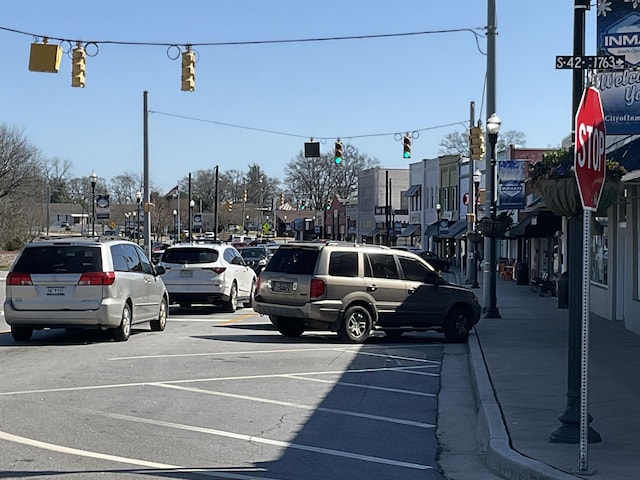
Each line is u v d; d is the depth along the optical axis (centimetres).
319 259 1644
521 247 4816
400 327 1709
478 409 1054
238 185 13900
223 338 1717
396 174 8894
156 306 1805
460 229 6122
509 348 1576
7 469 724
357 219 9338
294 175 10356
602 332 1828
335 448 844
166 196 10869
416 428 956
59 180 12706
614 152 1816
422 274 1745
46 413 958
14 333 1592
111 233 9919
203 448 820
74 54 2103
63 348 1513
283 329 1777
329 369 1349
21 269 1535
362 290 1667
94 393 1088
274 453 812
